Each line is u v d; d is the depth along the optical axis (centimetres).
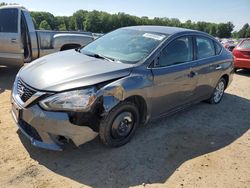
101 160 377
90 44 515
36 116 346
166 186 340
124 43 474
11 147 388
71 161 370
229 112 611
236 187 353
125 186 332
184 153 418
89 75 368
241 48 1062
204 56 551
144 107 427
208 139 472
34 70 398
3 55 731
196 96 546
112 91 365
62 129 343
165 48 454
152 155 402
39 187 318
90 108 350
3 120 469
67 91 344
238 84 896
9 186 315
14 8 716
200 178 362
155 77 423
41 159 368
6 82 704
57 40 785
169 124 511
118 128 395
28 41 736
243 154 434
